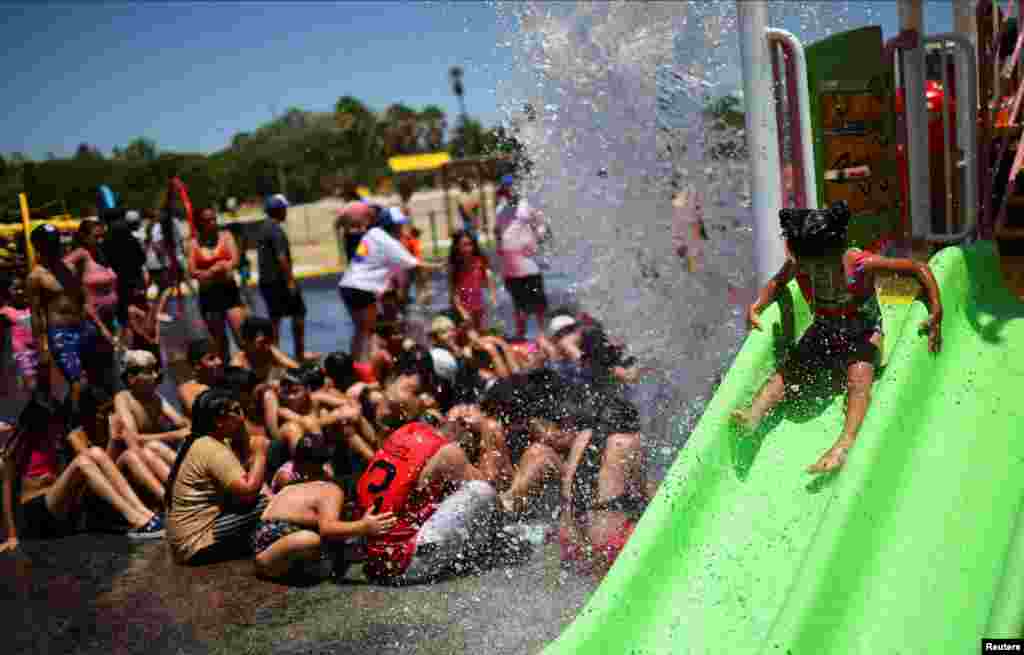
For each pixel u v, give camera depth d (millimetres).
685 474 4703
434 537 5797
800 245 4930
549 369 7012
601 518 5953
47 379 8906
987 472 4402
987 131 6375
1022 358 4953
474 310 11688
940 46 6152
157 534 7145
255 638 5238
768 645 3676
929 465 4496
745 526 4590
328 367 8242
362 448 7211
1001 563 3973
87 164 46406
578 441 6285
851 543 4035
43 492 7441
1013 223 5977
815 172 6574
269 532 6074
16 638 5461
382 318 11758
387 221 11305
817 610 3787
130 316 12156
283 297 11773
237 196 62781
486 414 6852
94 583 6262
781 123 6492
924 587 3969
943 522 4223
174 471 6574
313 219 42219
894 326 5387
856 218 6473
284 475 6836
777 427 5035
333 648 5039
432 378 6840
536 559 5988
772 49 6426
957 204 6531
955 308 5230
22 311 9844
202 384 8023
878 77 6289
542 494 6500
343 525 5875
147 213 19328
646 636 4258
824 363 4949
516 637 4996
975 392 4824
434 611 5398
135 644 5285
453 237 11641
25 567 6664
